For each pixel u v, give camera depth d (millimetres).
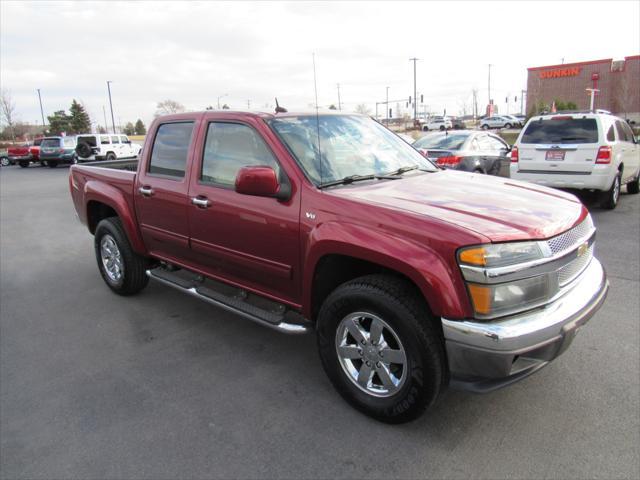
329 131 3830
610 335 4035
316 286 3270
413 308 2711
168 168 4348
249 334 4348
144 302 5164
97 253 5461
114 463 2721
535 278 2621
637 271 5586
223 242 3826
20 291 5621
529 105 54312
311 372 3666
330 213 3076
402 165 3955
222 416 3127
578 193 10461
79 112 75812
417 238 2678
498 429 2916
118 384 3543
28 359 3957
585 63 49781
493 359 2516
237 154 3717
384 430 2943
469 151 9688
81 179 5559
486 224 2660
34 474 2650
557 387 3328
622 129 9602
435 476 2555
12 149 29984
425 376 2713
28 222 10344
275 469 2641
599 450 2707
